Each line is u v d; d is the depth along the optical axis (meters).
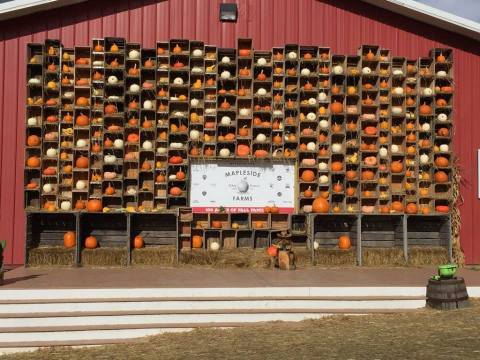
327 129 10.91
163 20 11.28
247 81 11.07
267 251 10.25
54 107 10.48
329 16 11.66
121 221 10.82
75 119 10.59
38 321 6.87
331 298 7.54
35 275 8.76
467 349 5.54
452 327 6.49
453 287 7.48
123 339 6.71
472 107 11.77
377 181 10.89
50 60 10.82
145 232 10.88
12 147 10.73
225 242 10.84
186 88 10.85
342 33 11.66
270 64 10.93
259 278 8.55
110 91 10.77
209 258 10.02
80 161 10.43
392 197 11.16
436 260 10.55
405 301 7.62
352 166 11.14
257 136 10.86
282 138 10.83
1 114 10.75
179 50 10.79
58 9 11.05
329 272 9.35
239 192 10.83
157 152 10.59
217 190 10.80
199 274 8.98
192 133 10.70
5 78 10.80
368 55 11.12
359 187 10.84
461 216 11.55
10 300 7.23
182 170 10.87
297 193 10.82
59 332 6.68
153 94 10.80
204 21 11.38
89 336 6.71
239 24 11.45
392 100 11.34
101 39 10.56
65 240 10.27
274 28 11.52
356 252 10.29
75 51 10.62
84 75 10.87
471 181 11.63
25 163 10.30
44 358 6.01
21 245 10.66
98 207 10.14
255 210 10.79
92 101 10.61
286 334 6.46
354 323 6.89
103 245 10.73
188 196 10.71
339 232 11.14
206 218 10.83
